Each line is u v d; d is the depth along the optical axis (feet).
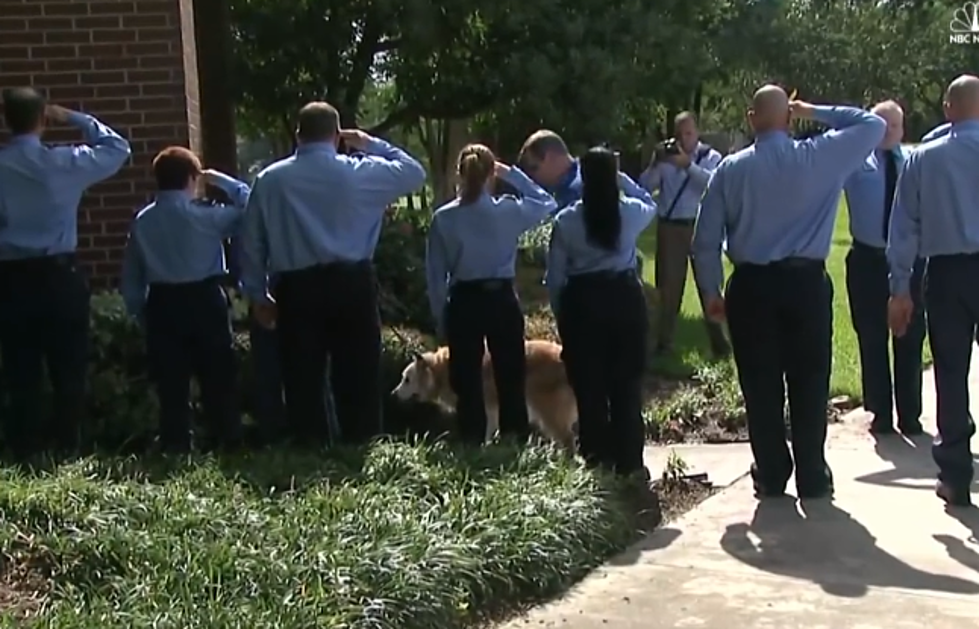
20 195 21.15
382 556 15.52
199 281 22.24
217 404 22.93
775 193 19.98
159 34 29.50
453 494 18.51
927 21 157.79
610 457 21.62
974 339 20.70
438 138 80.64
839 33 144.05
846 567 17.70
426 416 28.22
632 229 21.11
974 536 19.06
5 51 29.40
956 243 19.80
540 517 17.78
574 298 21.09
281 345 21.40
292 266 20.93
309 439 21.65
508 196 23.00
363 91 56.54
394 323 34.78
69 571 15.43
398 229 37.42
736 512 20.72
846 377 32.99
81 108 29.55
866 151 20.03
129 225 29.73
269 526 16.71
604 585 17.16
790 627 15.38
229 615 13.96
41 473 18.71
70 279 21.72
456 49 51.24
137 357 27.25
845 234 85.46
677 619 15.75
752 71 108.27
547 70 48.96
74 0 29.40
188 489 18.08
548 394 24.86
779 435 21.43
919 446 25.62
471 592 15.90
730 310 20.94
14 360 22.02
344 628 14.07
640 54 51.96
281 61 50.49
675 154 36.22
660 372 34.30
